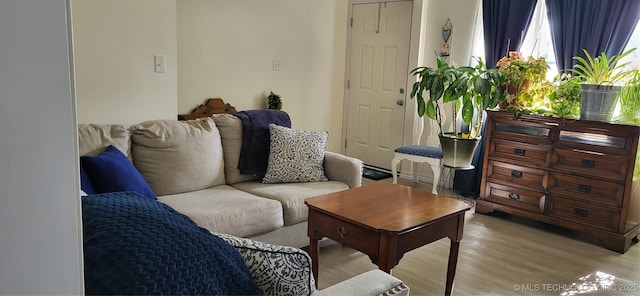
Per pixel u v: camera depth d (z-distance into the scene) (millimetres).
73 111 511
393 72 5133
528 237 3486
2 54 450
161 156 2652
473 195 4586
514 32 4207
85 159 2094
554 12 3936
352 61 5480
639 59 3635
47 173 493
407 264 2896
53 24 481
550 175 3586
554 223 3592
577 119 3408
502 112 3811
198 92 4180
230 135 3068
